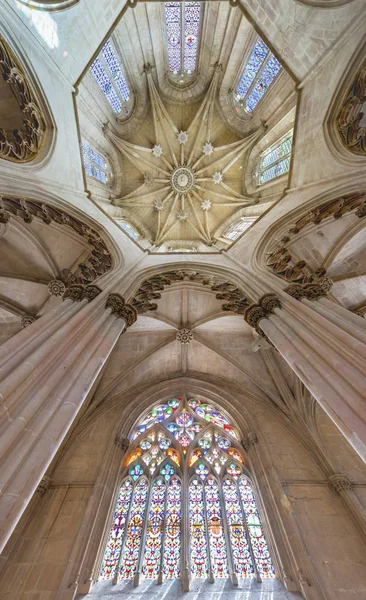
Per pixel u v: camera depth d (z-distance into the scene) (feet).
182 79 57.82
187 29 52.24
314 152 28.99
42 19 23.43
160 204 61.46
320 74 27.30
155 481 30.53
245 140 55.67
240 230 54.49
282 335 20.51
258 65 48.21
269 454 30.55
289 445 31.81
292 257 32.24
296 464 29.68
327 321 18.61
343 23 24.17
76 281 26.04
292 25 26.45
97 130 51.29
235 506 27.91
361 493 26.40
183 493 28.94
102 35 29.32
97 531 24.44
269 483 27.84
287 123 47.67
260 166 56.03
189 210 63.16
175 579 22.59
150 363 41.42
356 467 28.99
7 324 37.11
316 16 24.72
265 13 27.45
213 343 41.55
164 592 21.25
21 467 11.40
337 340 16.96
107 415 36.06
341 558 21.80
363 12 22.89
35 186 25.02
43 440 12.66
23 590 20.13
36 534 23.82
